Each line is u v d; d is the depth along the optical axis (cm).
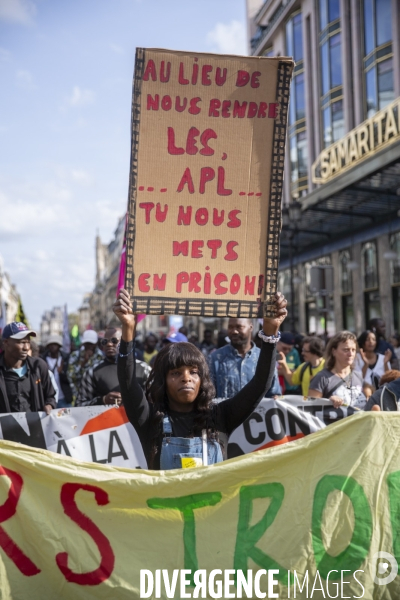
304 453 281
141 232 306
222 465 278
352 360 542
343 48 2695
